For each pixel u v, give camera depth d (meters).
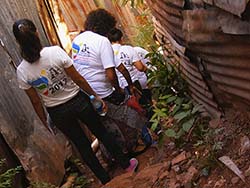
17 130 5.10
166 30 5.18
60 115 4.57
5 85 5.29
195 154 4.09
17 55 6.17
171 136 4.48
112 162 5.50
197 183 3.71
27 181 5.06
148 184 4.15
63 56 4.38
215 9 3.19
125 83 5.55
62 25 8.42
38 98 4.60
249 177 3.31
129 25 8.97
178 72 5.11
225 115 4.14
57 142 6.02
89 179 5.66
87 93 4.63
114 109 5.10
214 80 3.91
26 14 7.26
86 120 4.68
